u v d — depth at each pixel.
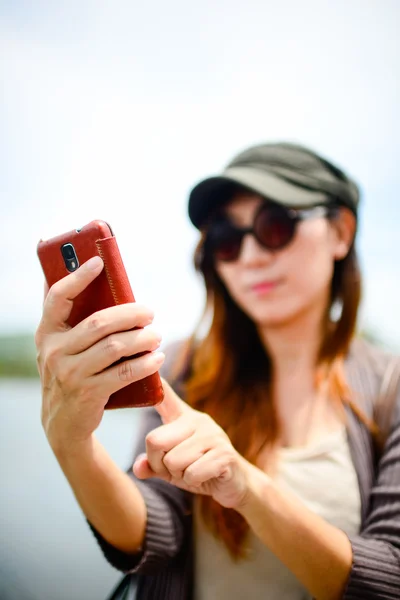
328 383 1.00
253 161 1.06
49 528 2.20
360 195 1.15
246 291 1.06
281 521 0.72
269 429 1.00
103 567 2.04
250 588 0.89
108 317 0.58
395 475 0.83
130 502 0.84
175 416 0.74
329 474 0.91
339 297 1.12
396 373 0.95
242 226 1.06
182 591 0.90
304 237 1.01
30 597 1.82
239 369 1.13
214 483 0.72
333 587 0.74
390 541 0.78
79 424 0.67
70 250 0.65
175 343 1.27
